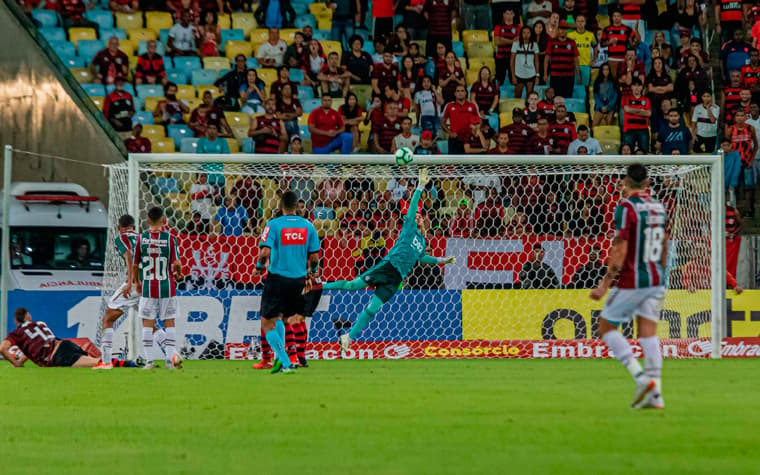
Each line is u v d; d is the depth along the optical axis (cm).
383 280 4391
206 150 7394
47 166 6875
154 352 4997
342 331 5122
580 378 3812
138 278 4297
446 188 5944
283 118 7488
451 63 7750
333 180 5934
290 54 8038
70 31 8269
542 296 5191
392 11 8275
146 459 1944
